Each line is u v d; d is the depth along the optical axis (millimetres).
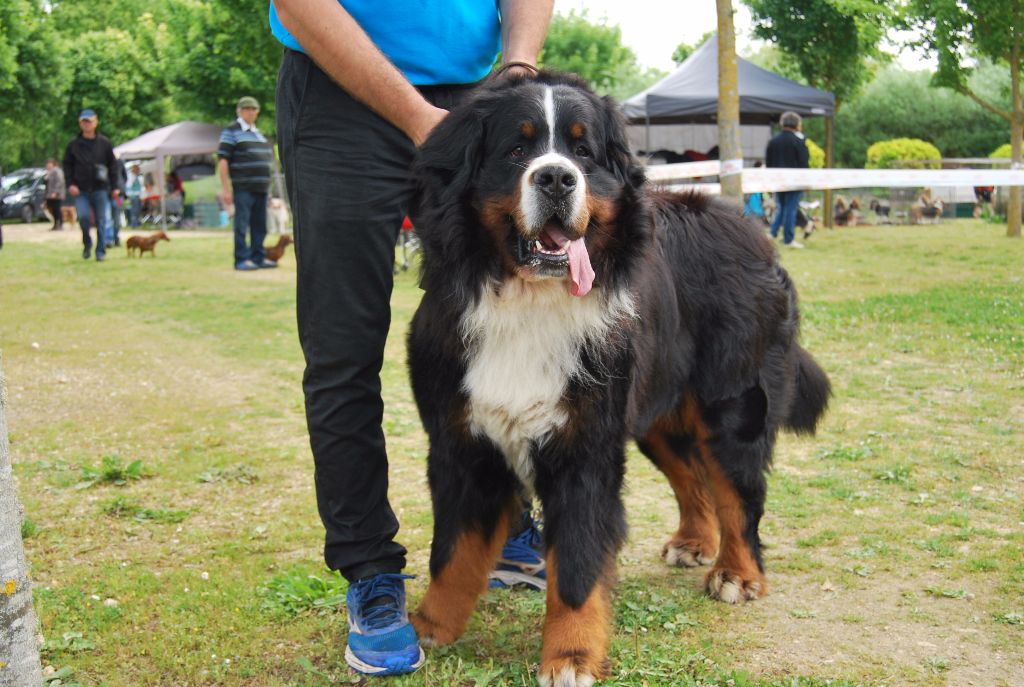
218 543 3836
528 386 2736
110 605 3186
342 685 2719
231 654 2877
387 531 2953
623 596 3336
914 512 4086
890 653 2836
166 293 11648
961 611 3125
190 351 8109
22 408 6160
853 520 4008
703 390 3436
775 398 3588
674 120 19422
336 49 2639
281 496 4453
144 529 4008
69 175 15539
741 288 3484
